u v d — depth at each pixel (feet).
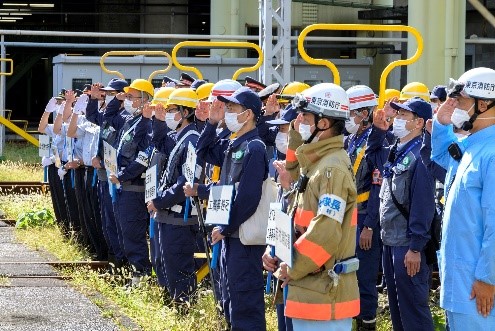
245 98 26.12
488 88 20.16
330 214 20.15
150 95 38.47
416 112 26.32
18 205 61.93
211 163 29.14
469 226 19.89
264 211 26.09
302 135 21.16
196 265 35.14
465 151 20.49
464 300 19.90
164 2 139.85
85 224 45.80
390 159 27.02
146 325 30.81
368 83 98.12
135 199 37.40
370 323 30.78
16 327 30.81
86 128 43.73
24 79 187.32
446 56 70.59
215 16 111.75
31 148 115.85
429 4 70.90
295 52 103.50
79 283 37.91
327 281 20.58
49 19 157.89
